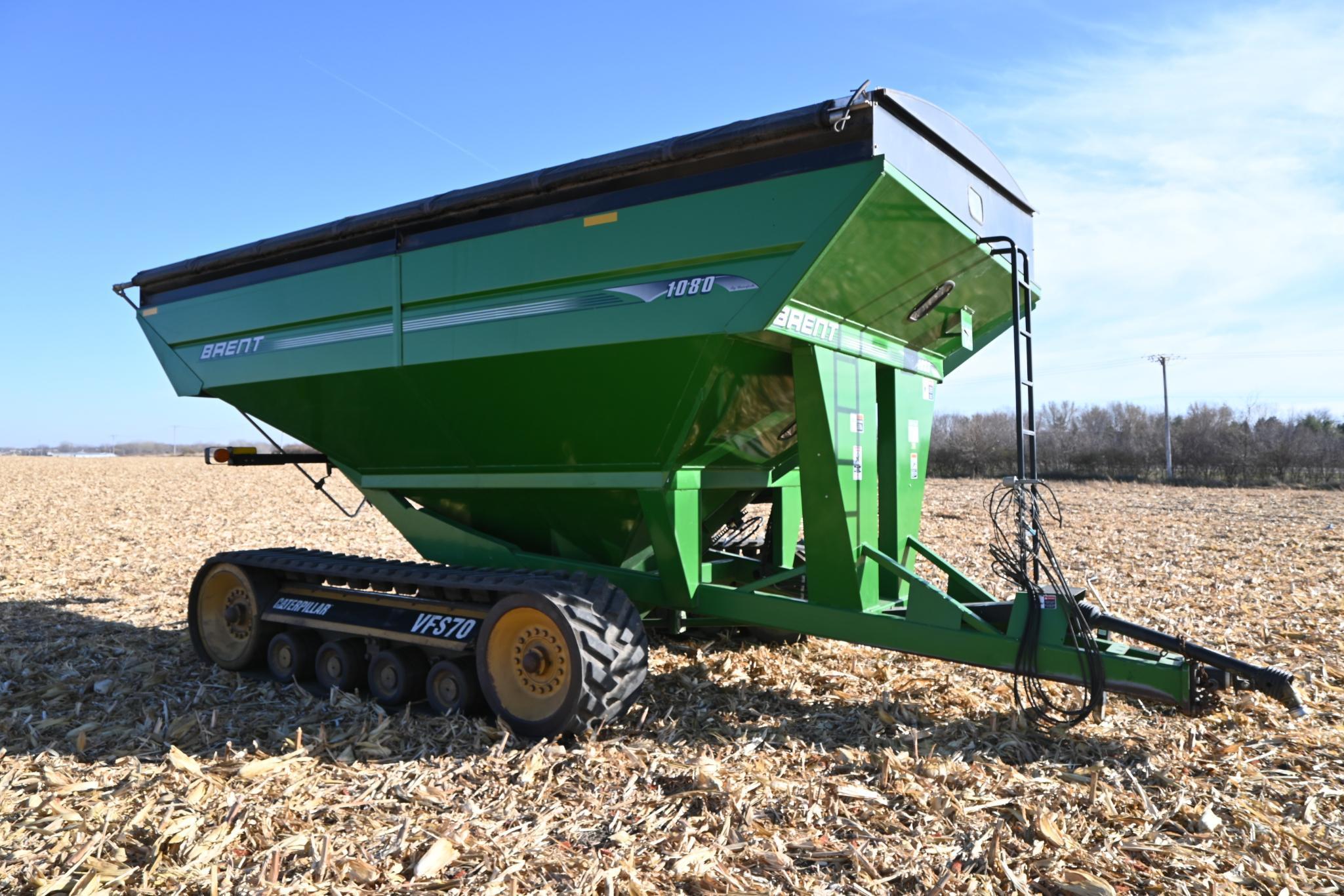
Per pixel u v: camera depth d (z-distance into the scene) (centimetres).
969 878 338
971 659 491
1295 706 416
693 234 479
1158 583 997
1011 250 491
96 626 804
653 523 561
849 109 424
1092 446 4216
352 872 343
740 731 507
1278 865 352
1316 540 1439
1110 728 505
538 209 538
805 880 338
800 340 490
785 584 676
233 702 588
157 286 766
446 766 459
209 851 358
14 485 2973
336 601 621
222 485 3128
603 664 488
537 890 330
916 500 619
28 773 455
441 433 625
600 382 525
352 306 627
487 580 537
